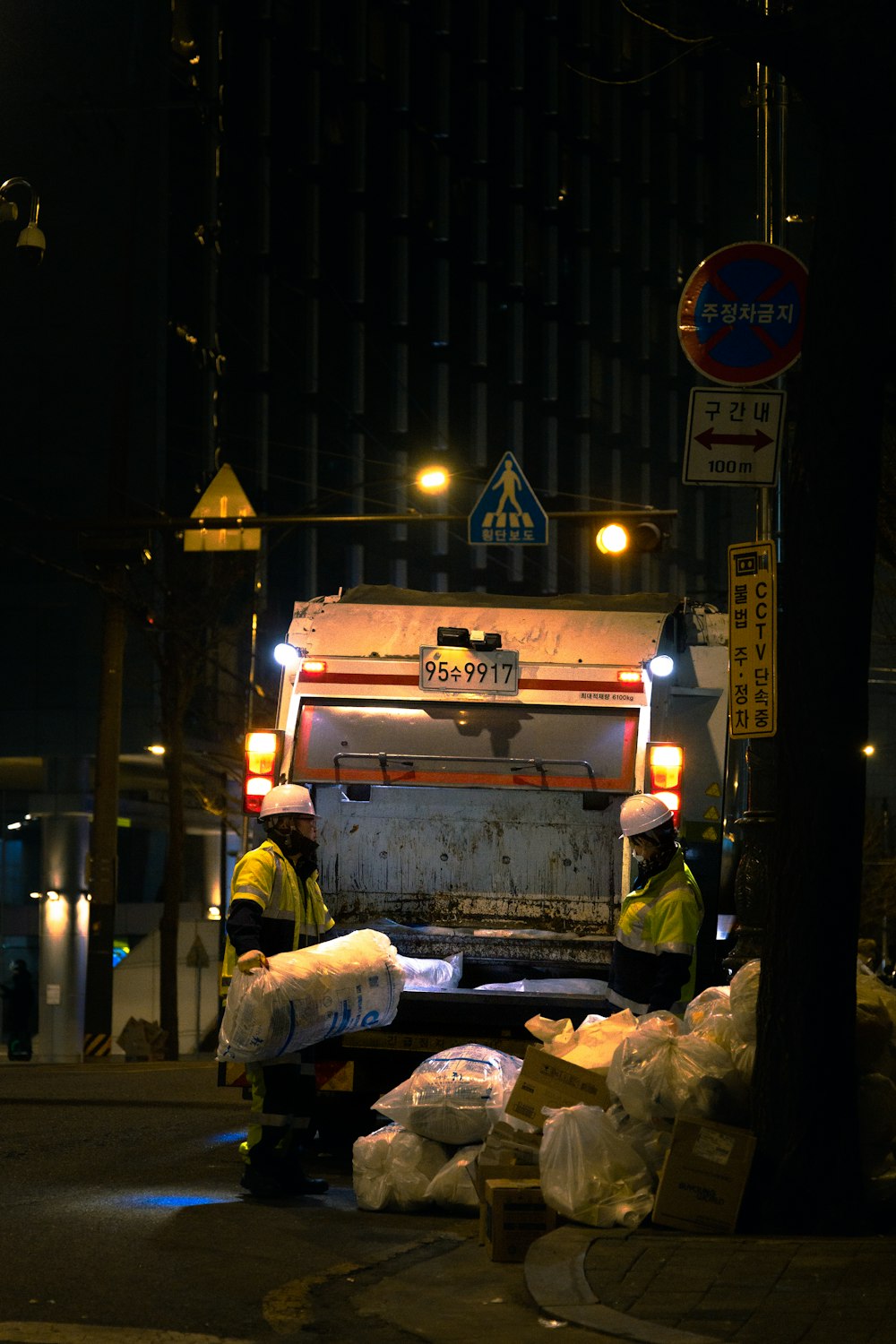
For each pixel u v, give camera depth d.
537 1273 7.71
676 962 10.85
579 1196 8.64
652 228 76.12
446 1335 7.00
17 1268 8.11
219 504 24.97
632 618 13.12
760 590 10.74
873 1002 9.45
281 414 59.97
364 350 63.53
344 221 63.53
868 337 9.07
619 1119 9.25
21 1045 40.06
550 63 71.31
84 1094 17.47
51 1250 8.55
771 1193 8.85
